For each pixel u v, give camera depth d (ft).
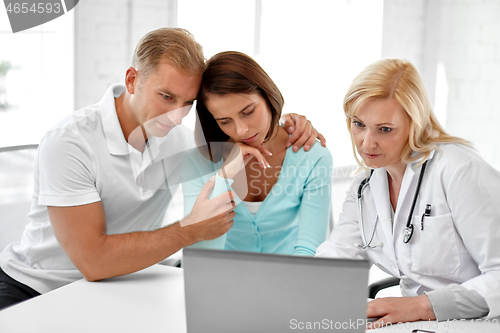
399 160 3.82
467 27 11.95
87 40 8.29
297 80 10.91
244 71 4.25
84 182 4.16
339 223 4.48
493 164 11.91
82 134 4.27
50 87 8.43
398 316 3.18
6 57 8.29
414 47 12.29
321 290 2.49
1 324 3.11
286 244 4.97
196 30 9.67
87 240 3.97
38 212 4.57
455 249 3.57
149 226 4.48
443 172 3.56
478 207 3.36
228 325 2.66
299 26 10.84
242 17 10.25
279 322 2.58
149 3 8.71
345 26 11.15
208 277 2.60
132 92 4.33
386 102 3.50
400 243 3.87
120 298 3.57
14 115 8.46
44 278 4.50
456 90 12.28
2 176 5.00
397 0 11.66
